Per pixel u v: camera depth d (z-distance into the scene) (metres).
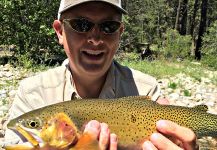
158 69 2.92
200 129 0.52
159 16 5.62
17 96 0.60
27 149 0.45
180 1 5.51
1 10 2.61
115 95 0.59
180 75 2.85
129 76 0.61
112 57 0.55
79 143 0.44
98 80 0.57
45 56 2.70
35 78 0.60
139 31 4.71
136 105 0.50
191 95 2.13
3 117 1.28
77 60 0.54
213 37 4.50
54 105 0.48
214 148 0.78
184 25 6.13
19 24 2.61
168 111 0.50
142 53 4.09
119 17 0.55
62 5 0.55
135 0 5.38
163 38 4.75
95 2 0.52
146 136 0.49
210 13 6.73
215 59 3.85
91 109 0.48
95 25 0.53
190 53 4.99
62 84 0.58
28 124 0.47
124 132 0.49
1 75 2.18
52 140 0.46
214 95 2.18
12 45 2.98
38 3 2.63
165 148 0.44
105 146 0.43
